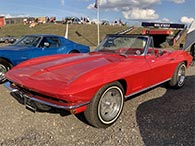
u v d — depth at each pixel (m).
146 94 4.78
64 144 2.79
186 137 2.93
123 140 2.88
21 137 2.93
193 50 8.44
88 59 3.74
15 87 3.49
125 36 4.51
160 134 3.03
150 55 4.17
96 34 37.25
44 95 2.97
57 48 6.96
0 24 64.06
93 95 2.98
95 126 3.19
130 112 3.79
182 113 3.75
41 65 3.68
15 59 5.71
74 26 45.62
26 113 3.69
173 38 15.89
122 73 3.33
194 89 5.22
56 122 3.39
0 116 3.55
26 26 50.12
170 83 5.02
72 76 3.02
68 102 2.80
